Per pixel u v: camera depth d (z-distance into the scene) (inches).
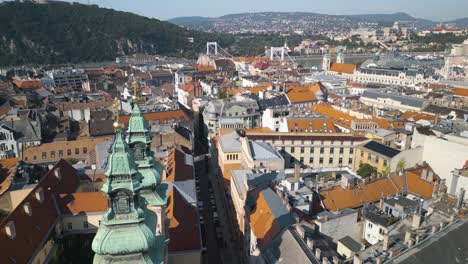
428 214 3437.5
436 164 5531.5
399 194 4520.2
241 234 4293.8
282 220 3385.8
